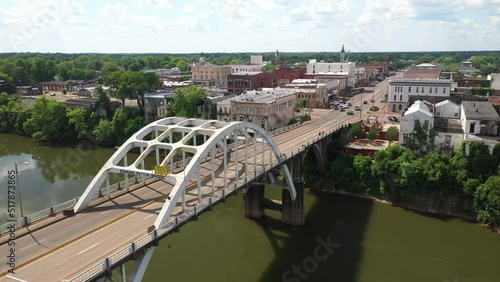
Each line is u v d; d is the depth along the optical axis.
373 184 68.19
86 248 30.09
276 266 47.25
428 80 116.62
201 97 102.88
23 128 114.12
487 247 51.47
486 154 61.09
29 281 25.69
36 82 196.62
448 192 61.78
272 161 52.41
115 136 104.06
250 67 195.00
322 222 59.69
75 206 37.44
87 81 198.00
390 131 79.00
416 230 56.66
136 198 40.62
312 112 116.25
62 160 91.50
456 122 76.69
